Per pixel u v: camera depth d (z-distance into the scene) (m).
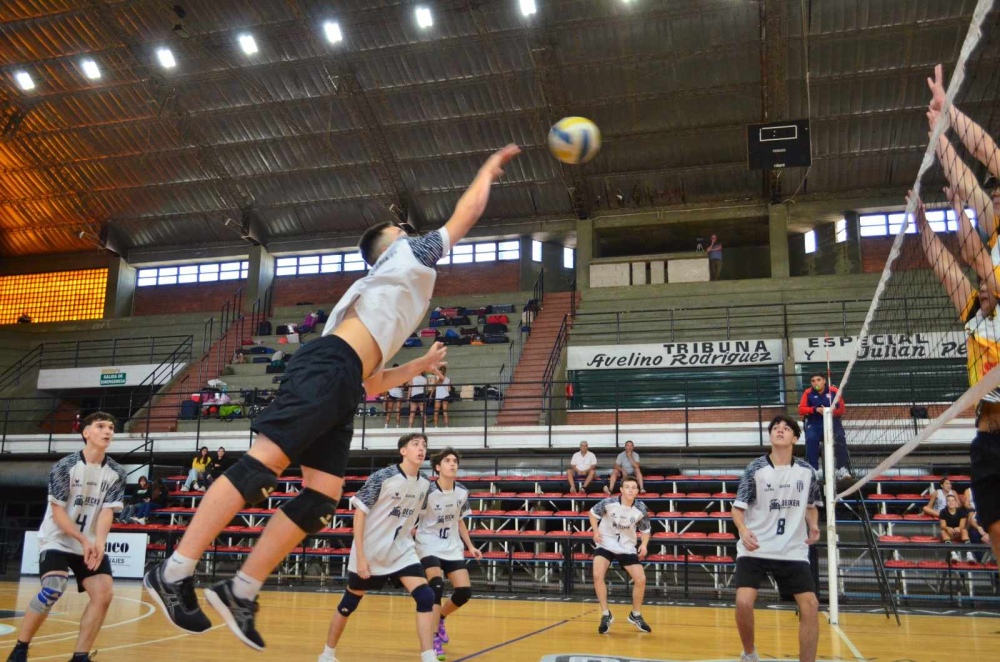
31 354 30.48
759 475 5.54
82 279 33.88
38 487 21.72
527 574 16.97
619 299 26.91
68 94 27.28
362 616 10.05
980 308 2.93
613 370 22.78
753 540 5.40
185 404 23.78
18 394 28.78
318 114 27.06
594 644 7.47
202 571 17.17
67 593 13.27
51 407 29.05
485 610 11.13
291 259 32.94
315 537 15.48
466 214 2.75
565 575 14.04
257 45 24.73
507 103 26.00
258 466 2.21
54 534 5.43
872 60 23.28
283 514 2.37
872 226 27.73
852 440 13.39
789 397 20.62
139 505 17.55
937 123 3.01
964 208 2.87
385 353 2.55
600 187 28.58
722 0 22.09
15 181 30.92
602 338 25.12
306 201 30.62
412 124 26.94
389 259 2.64
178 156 29.27
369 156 28.39
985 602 12.84
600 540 8.80
